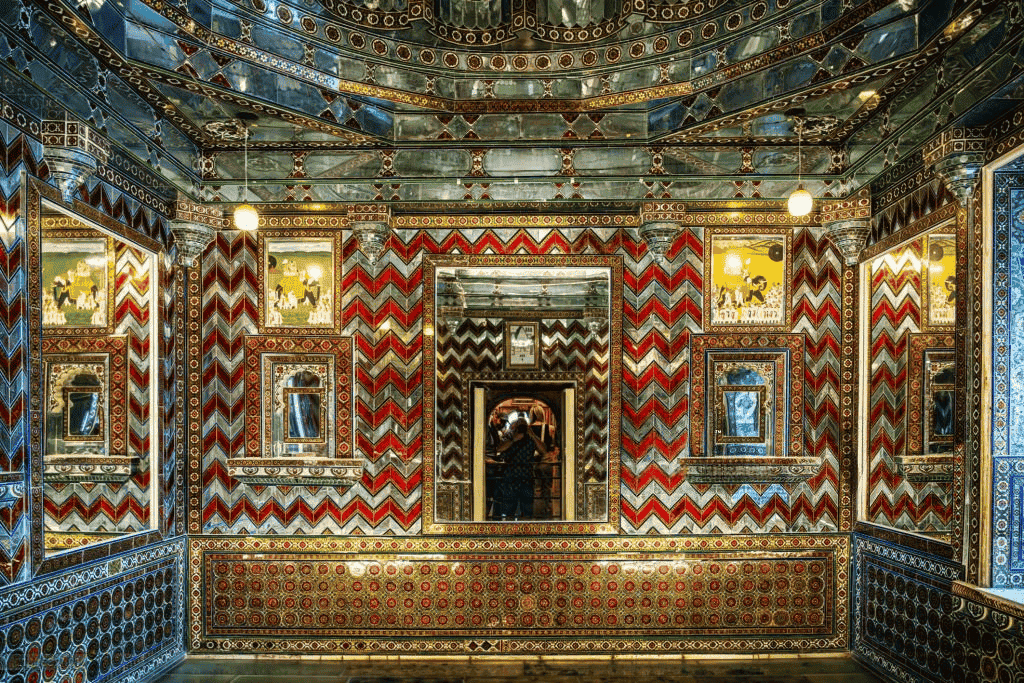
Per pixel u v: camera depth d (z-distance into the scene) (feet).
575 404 18.17
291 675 16.43
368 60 14.99
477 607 17.63
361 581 17.67
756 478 17.43
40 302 12.77
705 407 17.97
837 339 17.93
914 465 15.16
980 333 12.98
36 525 12.53
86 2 11.23
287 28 13.93
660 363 18.04
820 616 17.66
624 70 15.39
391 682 16.02
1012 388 12.90
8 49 10.77
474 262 18.13
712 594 17.67
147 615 15.99
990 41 11.21
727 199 17.48
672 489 17.88
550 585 17.67
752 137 16.85
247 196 17.63
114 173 14.98
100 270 14.56
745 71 13.92
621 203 17.78
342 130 15.56
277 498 17.81
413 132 16.88
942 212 14.23
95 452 14.39
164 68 12.78
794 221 17.99
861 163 16.52
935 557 14.21
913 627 14.98
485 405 18.17
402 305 18.12
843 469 17.80
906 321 15.67
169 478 17.07
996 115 12.53
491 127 16.90
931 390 14.65
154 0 12.29
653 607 17.65
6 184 11.94
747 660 17.48
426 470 17.87
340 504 17.79
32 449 12.49
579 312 18.26
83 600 13.73
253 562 17.69
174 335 17.46
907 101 14.29
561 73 15.75
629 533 17.78
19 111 12.19
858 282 17.71
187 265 17.58
